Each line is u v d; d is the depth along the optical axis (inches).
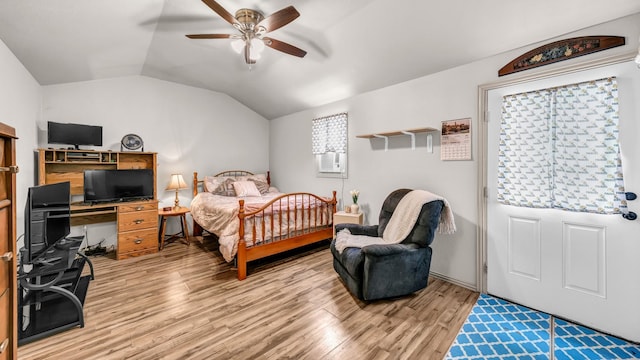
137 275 114.0
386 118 131.5
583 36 76.1
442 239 110.4
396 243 99.3
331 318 82.0
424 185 116.6
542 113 84.3
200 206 149.2
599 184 74.5
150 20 97.1
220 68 148.1
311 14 94.1
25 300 78.7
